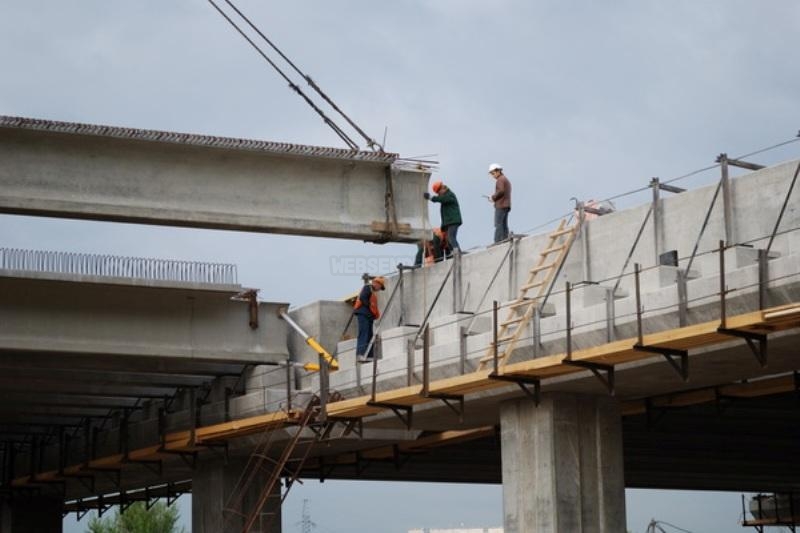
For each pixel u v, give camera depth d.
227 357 38.38
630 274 27.94
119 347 36.88
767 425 40.44
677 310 26.03
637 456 47.06
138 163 35.31
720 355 25.92
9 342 35.66
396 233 37.62
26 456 53.78
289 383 35.84
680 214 29.02
